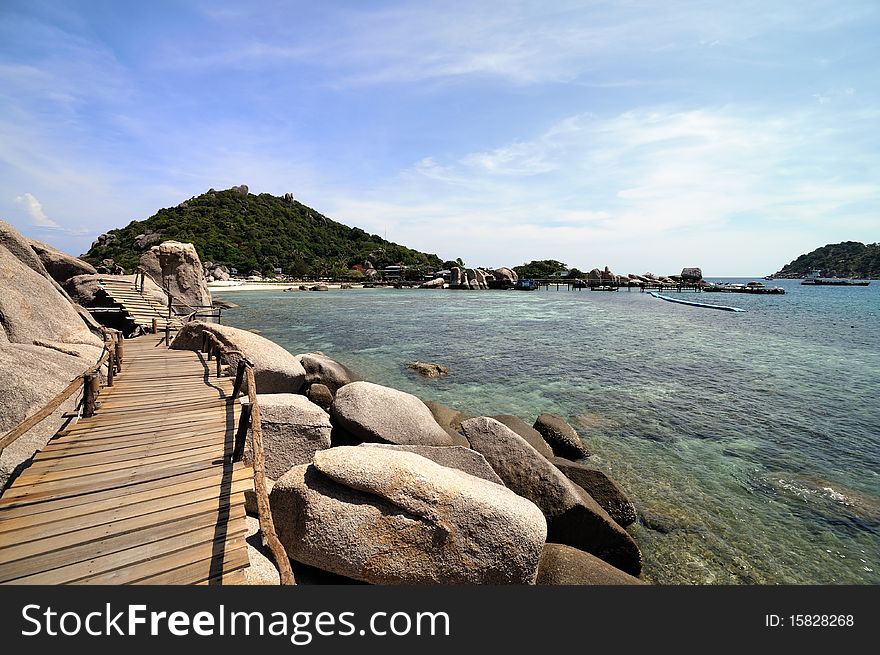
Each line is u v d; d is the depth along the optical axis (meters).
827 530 8.20
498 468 7.88
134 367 11.66
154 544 4.47
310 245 148.75
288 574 3.28
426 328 34.69
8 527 4.57
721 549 7.64
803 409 15.15
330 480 5.31
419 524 4.95
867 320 45.62
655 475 10.25
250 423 6.13
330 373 14.38
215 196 145.88
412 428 9.14
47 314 11.19
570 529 7.18
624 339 30.33
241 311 46.47
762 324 40.88
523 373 19.98
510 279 112.12
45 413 5.76
